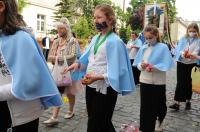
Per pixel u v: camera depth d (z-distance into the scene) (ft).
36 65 5.74
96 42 10.47
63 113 17.93
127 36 68.33
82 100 21.68
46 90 5.87
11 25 5.73
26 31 5.94
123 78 10.14
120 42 10.16
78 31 67.87
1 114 5.92
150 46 14.29
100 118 10.21
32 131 6.27
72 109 17.07
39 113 6.37
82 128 15.43
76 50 15.76
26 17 86.48
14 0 5.90
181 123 17.31
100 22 10.08
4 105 5.90
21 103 5.95
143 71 14.15
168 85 32.27
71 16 79.05
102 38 10.35
